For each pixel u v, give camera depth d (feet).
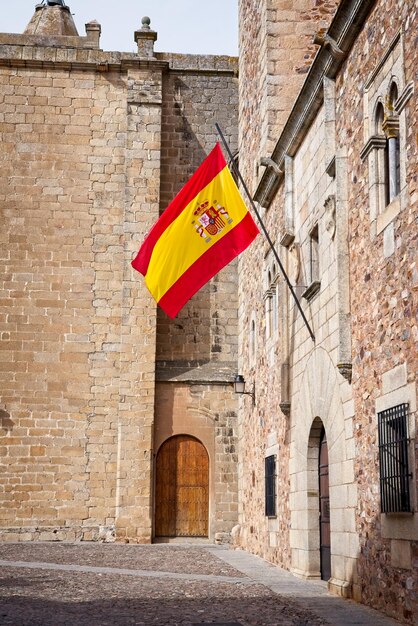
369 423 32.86
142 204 85.20
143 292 83.30
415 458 27.25
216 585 40.22
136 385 81.30
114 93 88.02
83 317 83.25
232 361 84.58
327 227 39.86
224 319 85.40
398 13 30.42
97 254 84.58
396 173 31.60
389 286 30.76
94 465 80.53
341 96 38.78
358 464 34.27
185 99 89.56
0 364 81.51
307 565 43.42
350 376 35.68
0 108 86.48
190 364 84.07
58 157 86.17
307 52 61.82
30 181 85.40
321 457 44.01
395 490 29.04
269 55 61.82
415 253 27.96
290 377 50.44
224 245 49.88
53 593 36.52
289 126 48.26
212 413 82.23
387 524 30.04
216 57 90.33
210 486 80.84
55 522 79.46
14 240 84.07
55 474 80.18
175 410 82.17
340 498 36.99
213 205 50.06
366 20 34.76
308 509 44.04
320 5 62.49
